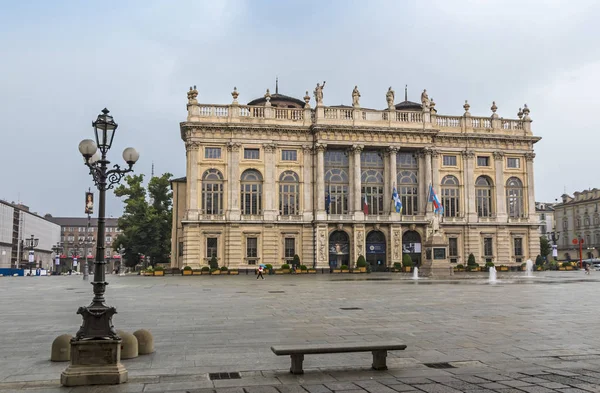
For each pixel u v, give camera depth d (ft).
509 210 267.18
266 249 240.53
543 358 41.91
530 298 94.32
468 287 127.65
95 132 43.04
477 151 262.67
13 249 497.05
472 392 32.04
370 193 254.06
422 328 57.67
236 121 242.17
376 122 251.39
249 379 36.04
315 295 105.19
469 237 257.34
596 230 412.98
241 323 62.44
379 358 38.58
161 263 318.04
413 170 259.19
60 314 73.82
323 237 240.94
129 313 73.46
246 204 243.40
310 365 40.24
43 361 42.22
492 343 48.39
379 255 250.37
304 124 248.73
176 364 40.57
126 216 318.24
